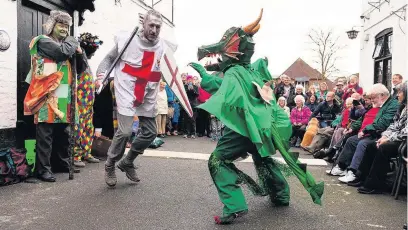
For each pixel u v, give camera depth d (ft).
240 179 12.60
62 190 15.31
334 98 31.17
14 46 18.98
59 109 16.89
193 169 20.10
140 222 11.79
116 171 19.03
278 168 13.74
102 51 32.30
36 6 20.67
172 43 16.61
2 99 18.25
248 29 12.78
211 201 14.21
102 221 11.80
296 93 37.40
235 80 11.92
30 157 17.83
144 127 15.94
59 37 17.37
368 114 19.69
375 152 16.88
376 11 44.91
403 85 16.21
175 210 13.06
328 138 26.27
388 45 42.52
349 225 12.00
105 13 32.50
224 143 12.19
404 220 12.59
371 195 15.83
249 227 11.59
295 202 14.46
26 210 12.73
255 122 11.76
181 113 39.42
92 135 21.15
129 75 15.47
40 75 16.52
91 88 20.49
